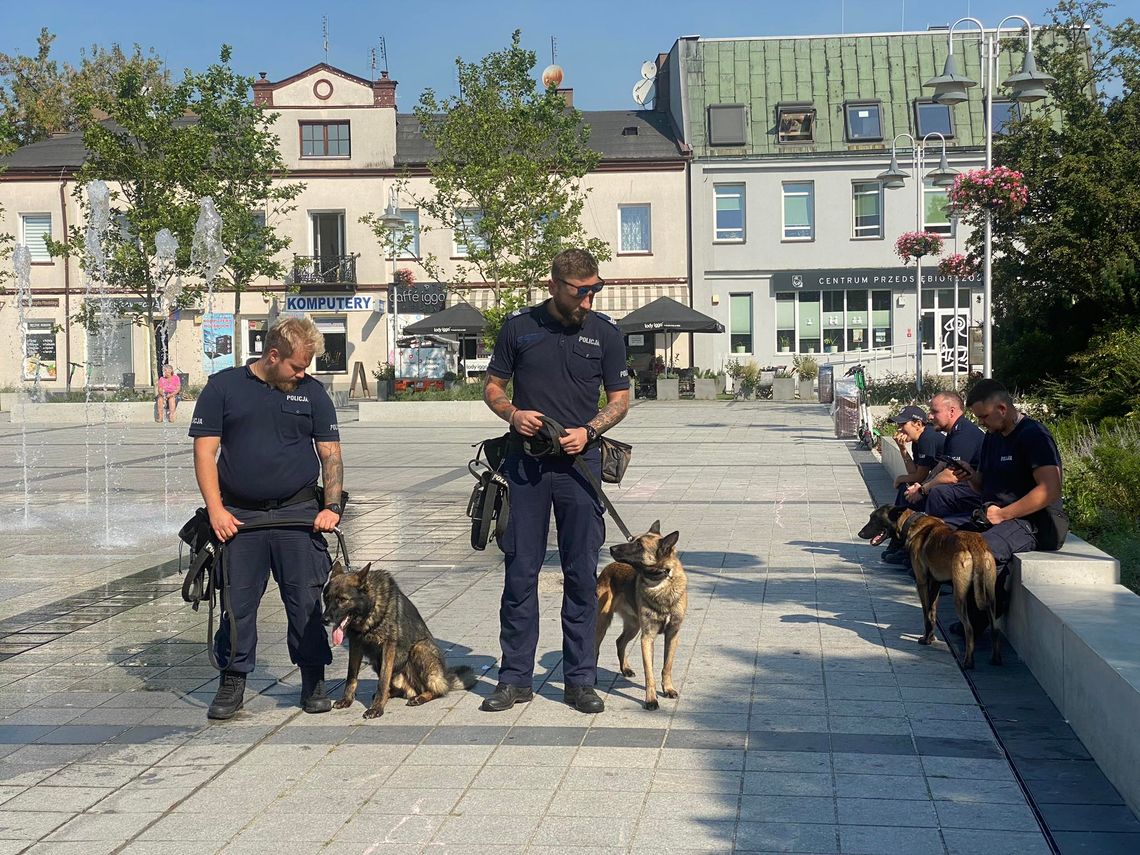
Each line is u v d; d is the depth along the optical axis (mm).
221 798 4730
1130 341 15508
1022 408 18422
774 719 5613
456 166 31922
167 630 7902
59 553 11133
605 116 45469
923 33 43719
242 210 35531
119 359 43219
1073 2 22844
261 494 5777
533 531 5906
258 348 43438
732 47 44188
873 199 42281
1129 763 4477
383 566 10039
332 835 4332
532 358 5934
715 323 37812
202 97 35031
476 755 5188
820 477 16234
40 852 4223
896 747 5188
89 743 5469
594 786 4773
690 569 9578
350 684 5965
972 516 7207
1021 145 22438
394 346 42844
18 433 27734
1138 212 19484
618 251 43062
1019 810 4457
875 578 9148
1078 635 5285
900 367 42125
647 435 23750
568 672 5922
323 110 43000
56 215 43094
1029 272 21469
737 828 4320
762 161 42250
